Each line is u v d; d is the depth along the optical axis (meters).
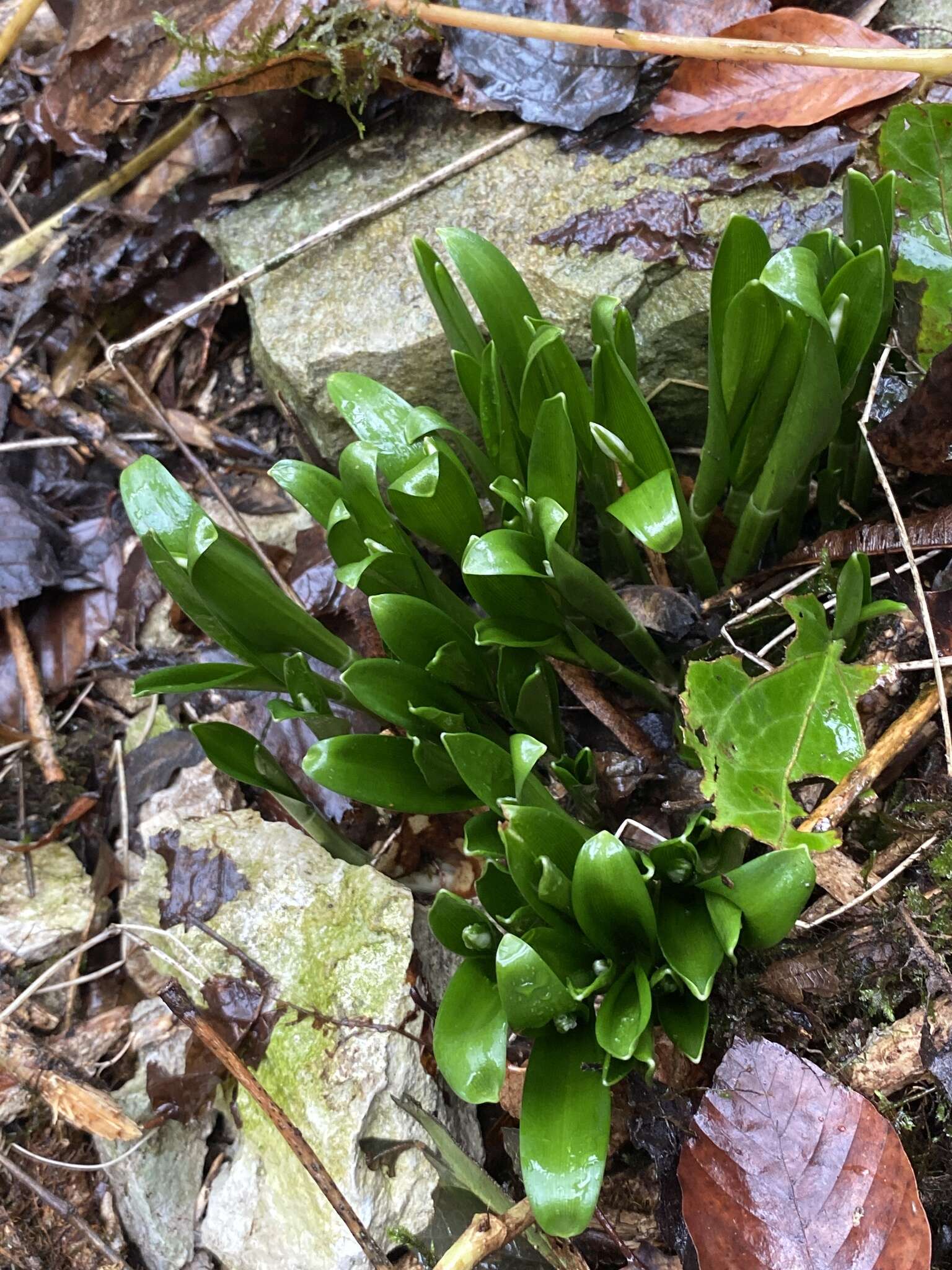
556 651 0.34
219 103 0.45
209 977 0.38
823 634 0.32
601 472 0.35
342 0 0.41
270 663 0.34
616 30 0.37
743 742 0.31
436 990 0.37
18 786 0.44
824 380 0.29
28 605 0.47
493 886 0.32
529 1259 0.33
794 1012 0.32
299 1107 0.35
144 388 0.50
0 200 0.50
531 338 0.34
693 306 0.40
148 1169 0.37
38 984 0.39
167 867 0.40
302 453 0.47
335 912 0.38
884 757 0.32
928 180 0.35
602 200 0.41
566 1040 0.30
